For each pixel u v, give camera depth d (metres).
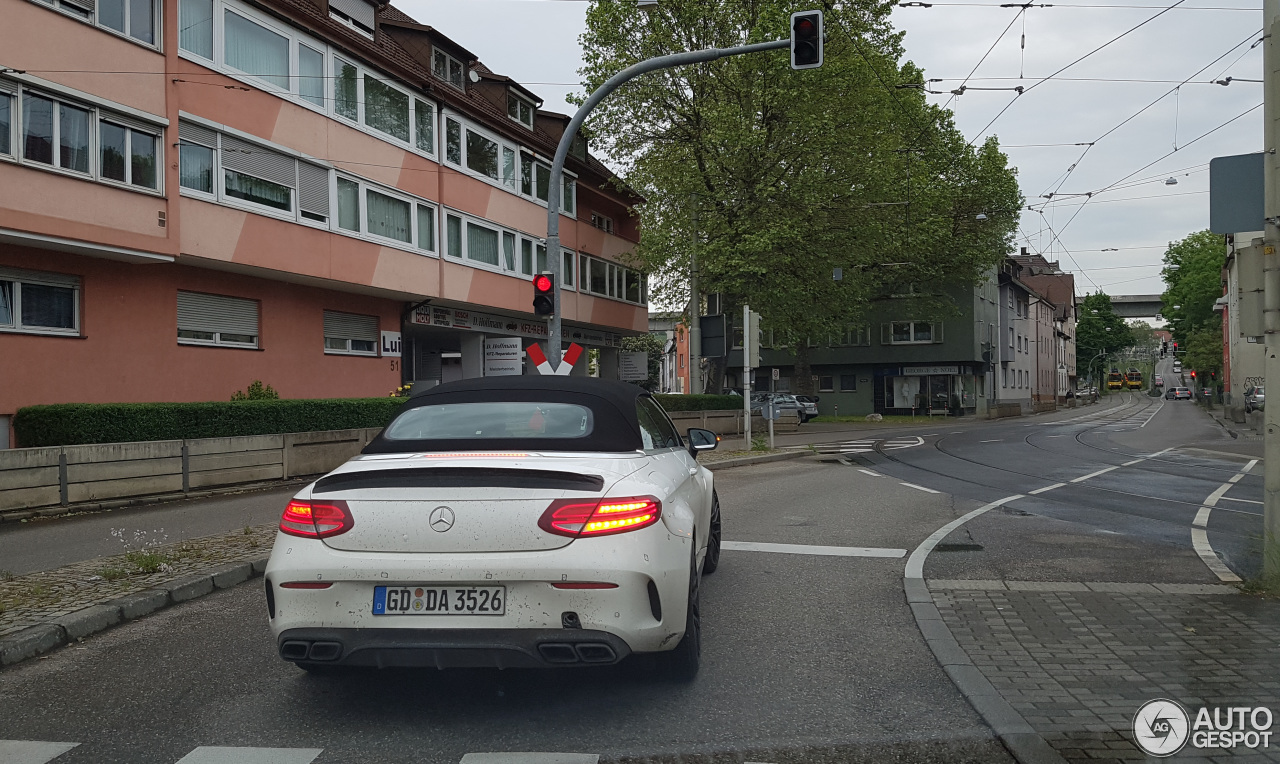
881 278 40.88
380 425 17.75
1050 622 5.41
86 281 15.30
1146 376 155.88
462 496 3.85
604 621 3.74
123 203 14.90
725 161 25.95
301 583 3.86
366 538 3.85
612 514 3.86
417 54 24.17
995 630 5.27
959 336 52.38
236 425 14.52
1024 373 72.44
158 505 11.63
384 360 23.38
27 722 4.02
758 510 11.10
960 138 40.94
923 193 33.16
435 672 4.69
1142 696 4.09
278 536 4.05
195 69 16.50
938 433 31.94
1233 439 26.02
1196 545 8.10
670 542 4.09
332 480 4.05
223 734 3.83
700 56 12.49
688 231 27.17
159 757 3.58
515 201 27.84
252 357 18.97
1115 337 113.81
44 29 13.73
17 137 13.37
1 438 13.92
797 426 34.84
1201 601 5.84
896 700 4.18
